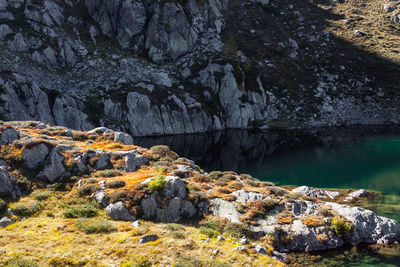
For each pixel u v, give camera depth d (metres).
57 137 32.03
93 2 116.12
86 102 79.25
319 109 103.88
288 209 24.16
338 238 22.42
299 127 98.19
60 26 103.81
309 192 35.94
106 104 83.06
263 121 102.38
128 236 16.50
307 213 24.22
